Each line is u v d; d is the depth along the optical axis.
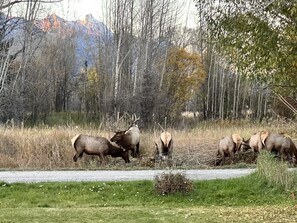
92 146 21.81
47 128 27.22
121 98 41.28
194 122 44.66
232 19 10.41
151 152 24.52
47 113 47.12
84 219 10.85
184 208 13.06
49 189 15.37
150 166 21.36
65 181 16.20
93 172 19.02
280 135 22.19
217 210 12.23
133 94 42.06
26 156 21.56
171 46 52.12
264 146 22.28
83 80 54.66
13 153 22.06
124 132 22.55
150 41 46.97
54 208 12.91
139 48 46.62
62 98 55.03
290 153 22.08
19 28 40.56
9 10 39.06
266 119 38.50
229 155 22.97
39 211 12.01
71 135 23.33
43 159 21.48
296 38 9.89
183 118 48.47
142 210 12.28
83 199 14.56
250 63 10.58
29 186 15.55
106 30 46.59
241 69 10.84
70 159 21.77
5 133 23.09
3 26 39.38
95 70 52.50
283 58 9.98
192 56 51.75
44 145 22.14
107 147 22.06
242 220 10.59
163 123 41.59
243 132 28.58
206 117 53.69
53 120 45.25
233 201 14.42
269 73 10.56
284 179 15.14
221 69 53.41
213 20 10.69
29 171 19.27
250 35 10.34
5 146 22.16
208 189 15.24
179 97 50.94
